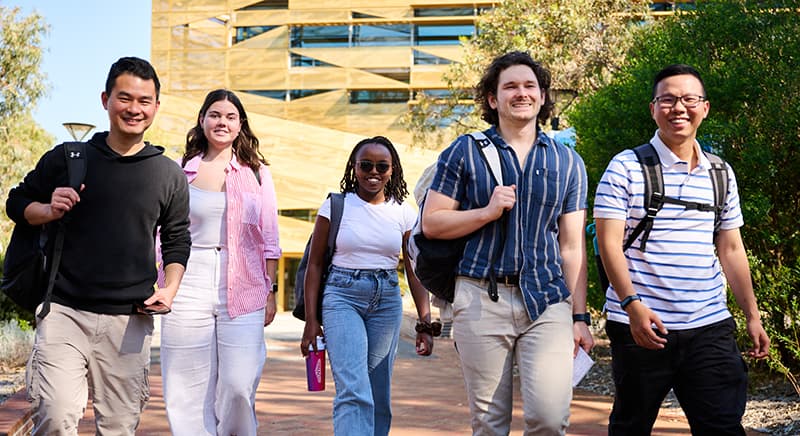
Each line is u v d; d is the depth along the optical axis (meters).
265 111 55.38
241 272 4.64
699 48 8.52
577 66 18.44
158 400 7.55
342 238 4.69
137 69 3.72
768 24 8.13
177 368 4.53
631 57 10.45
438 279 3.63
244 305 4.62
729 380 3.68
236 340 4.57
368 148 4.72
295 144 47.91
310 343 4.80
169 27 55.72
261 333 4.69
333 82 54.97
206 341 4.57
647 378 3.75
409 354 12.28
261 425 6.55
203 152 4.79
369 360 4.77
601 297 9.21
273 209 4.91
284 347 13.61
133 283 3.69
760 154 7.33
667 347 3.71
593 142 9.05
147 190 3.74
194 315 4.54
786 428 5.92
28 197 3.68
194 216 4.61
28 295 3.57
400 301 4.82
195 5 55.56
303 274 5.02
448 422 6.69
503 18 21.39
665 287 3.71
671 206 3.72
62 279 3.59
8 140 22.36
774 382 7.68
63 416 3.52
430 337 5.07
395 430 6.35
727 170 3.85
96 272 3.62
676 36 8.70
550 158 3.63
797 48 7.77
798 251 7.56
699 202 3.73
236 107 4.75
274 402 7.66
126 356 3.71
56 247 3.58
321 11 55.09
